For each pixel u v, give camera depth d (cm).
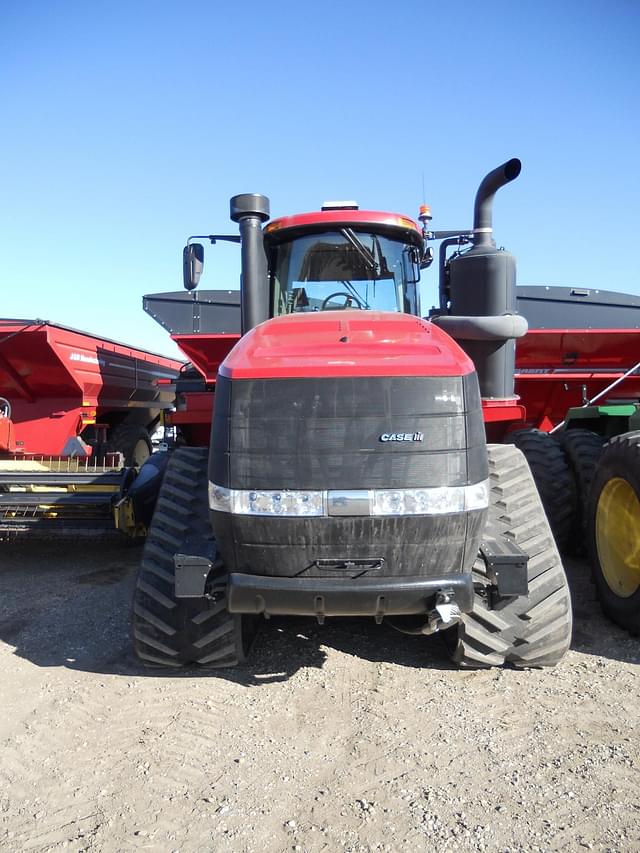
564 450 604
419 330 382
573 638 439
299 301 480
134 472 582
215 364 618
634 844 242
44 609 502
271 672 394
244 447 320
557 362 747
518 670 391
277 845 245
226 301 774
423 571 322
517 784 280
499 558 338
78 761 301
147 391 999
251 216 473
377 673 392
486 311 471
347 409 316
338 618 481
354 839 247
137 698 361
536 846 242
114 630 459
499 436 543
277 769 294
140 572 387
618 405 603
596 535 476
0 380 786
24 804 270
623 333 709
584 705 348
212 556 344
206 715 342
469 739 317
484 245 500
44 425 820
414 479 314
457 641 378
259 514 315
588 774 286
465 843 244
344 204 482
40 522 581
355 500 312
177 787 281
